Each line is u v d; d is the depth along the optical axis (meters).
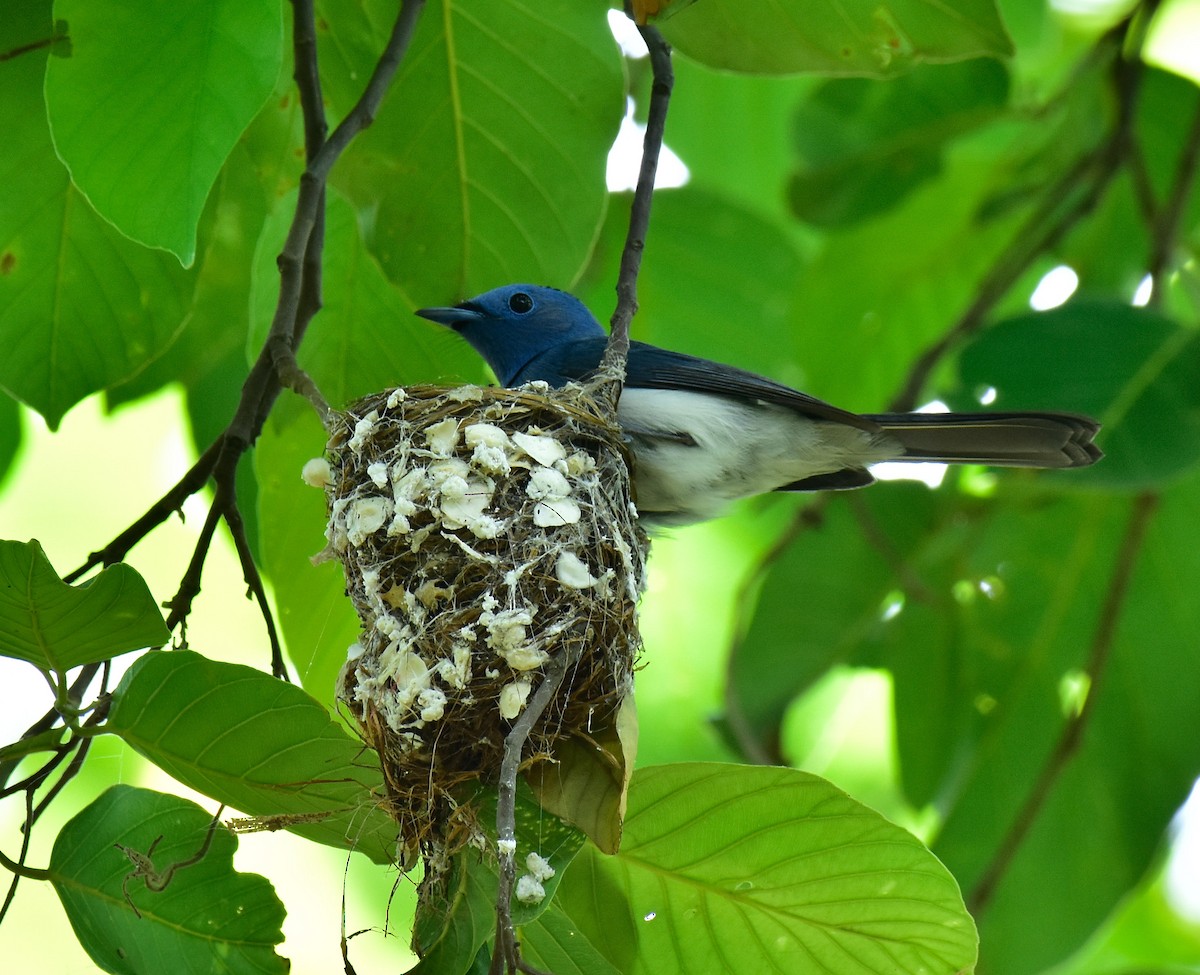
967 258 12.61
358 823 6.45
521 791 6.16
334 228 9.36
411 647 6.52
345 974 5.71
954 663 11.69
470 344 9.84
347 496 7.18
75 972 10.52
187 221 6.39
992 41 7.72
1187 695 11.32
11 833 10.51
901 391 11.00
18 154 7.84
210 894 6.30
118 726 6.08
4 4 7.46
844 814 6.23
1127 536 10.86
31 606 5.68
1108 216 12.26
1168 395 9.38
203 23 6.30
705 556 13.27
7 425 10.86
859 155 11.95
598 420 7.41
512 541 6.79
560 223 8.72
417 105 8.53
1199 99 11.48
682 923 6.51
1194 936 14.29
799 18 7.82
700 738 13.06
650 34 7.85
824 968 6.50
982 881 10.38
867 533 11.19
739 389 9.04
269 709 6.10
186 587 7.37
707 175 13.50
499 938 4.81
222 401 10.41
